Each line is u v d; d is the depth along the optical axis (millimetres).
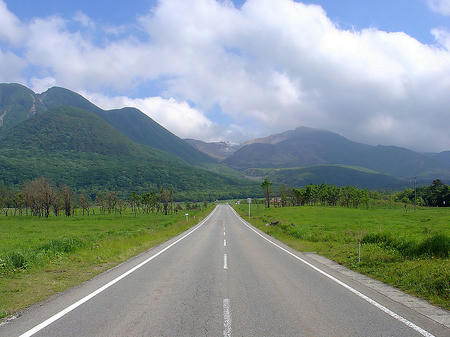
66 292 8555
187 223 42812
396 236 16922
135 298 7941
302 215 59750
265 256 15641
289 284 9602
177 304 7426
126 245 18469
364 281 10141
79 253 15359
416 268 10570
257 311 6918
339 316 6621
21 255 12688
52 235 32562
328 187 100000
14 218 71312
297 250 18188
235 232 31406
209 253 16656
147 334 5574
